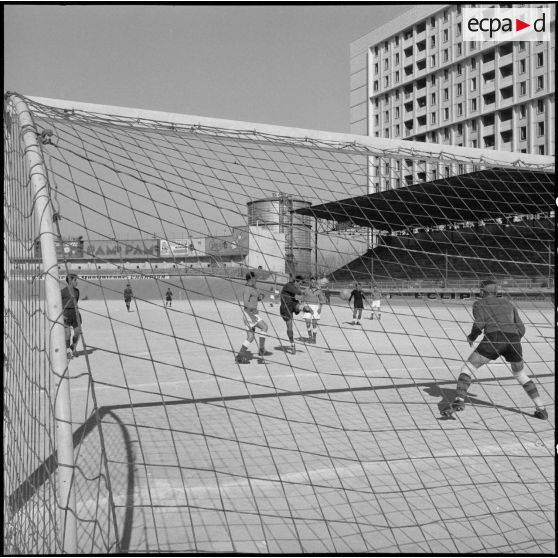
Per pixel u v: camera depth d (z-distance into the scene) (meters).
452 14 69.81
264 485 4.07
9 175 3.57
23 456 3.60
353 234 6.24
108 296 37.00
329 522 3.45
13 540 2.95
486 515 3.57
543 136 59.50
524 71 61.34
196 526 3.37
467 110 68.06
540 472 4.37
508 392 7.52
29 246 3.11
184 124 5.04
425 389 7.73
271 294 11.05
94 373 9.09
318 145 5.58
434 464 4.55
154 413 6.25
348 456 4.74
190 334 16.86
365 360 10.71
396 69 78.56
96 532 3.27
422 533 3.29
